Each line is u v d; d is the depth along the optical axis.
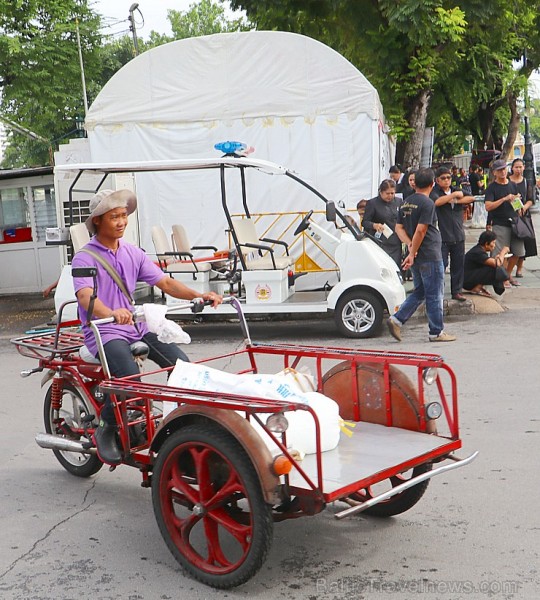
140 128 12.01
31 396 7.71
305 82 11.59
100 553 4.18
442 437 4.07
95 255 4.70
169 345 4.78
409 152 15.71
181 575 3.88
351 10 15.19
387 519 4.42
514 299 11.72
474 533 4.16
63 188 11.99
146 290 10.90
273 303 9.85
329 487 3.37
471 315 10.77
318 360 4.54
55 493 5.14
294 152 11.75
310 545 4.11
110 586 3.79
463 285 11.33
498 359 8.10
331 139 11.64
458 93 20.19
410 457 3.75
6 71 22.53
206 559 3.87
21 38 22.52
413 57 14.98
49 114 24.17
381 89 15.62
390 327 9.11
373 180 11.62
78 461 5.52
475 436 5.73
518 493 4.67
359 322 9.75
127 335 4.64
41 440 5.24
